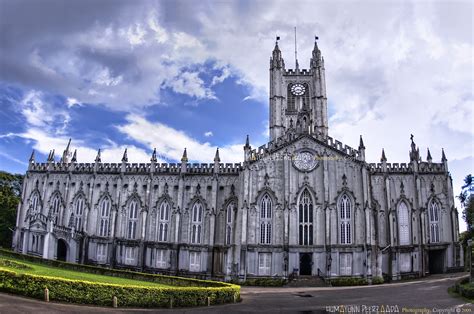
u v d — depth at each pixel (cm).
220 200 7425
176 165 7831
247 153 7062
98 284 3369
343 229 6650
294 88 12169
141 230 7550
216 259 7131
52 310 2881
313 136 7019
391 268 6712
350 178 6781
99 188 8144
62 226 7619
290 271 6462
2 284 3281
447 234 7056
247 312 3478
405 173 7256
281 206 6806
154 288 3553
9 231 9450
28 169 8812
